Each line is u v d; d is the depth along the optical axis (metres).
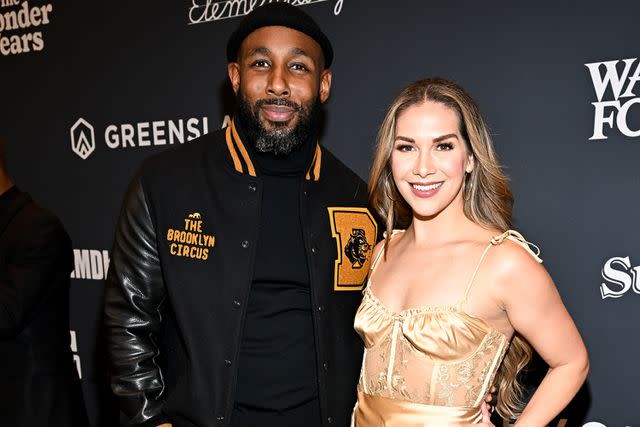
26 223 1.93
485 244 1.35
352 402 1.59
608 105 1.77
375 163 1.52
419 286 1.38
